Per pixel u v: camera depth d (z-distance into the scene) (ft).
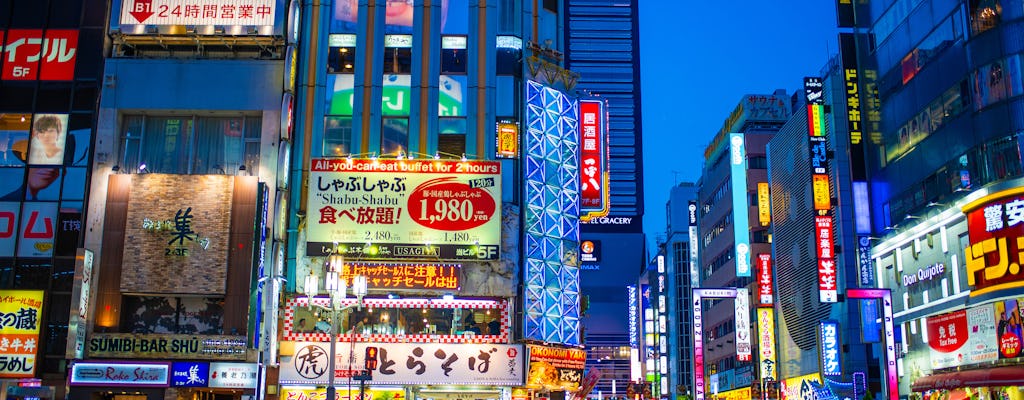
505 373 145.89
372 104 154.71
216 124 152.05
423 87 156.04
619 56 651.25
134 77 150.41
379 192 147.84
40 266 141.79
